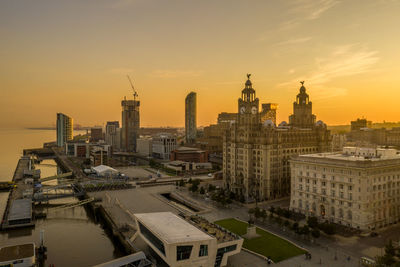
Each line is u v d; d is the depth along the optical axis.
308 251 121.38
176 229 114.88
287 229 147.12
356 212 143.75
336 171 152.25
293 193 176.50
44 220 192.25
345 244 127.50
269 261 111.25
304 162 168.25
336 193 152.50
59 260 132.88
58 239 158.88
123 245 143.12
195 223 129.62
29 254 121.06
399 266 98.31
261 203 195.38
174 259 100.56
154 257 120.62
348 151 182.75
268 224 155.62
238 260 114.62
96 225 184.12
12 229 172.38
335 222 152.62
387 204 150.75
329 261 112.44
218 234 116.88
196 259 104.00
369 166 143.00
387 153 164.75
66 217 199.50
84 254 139.88
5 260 115.44
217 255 108.50
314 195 163.38
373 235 135.50
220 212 179.75
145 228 123.44
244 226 152.00
